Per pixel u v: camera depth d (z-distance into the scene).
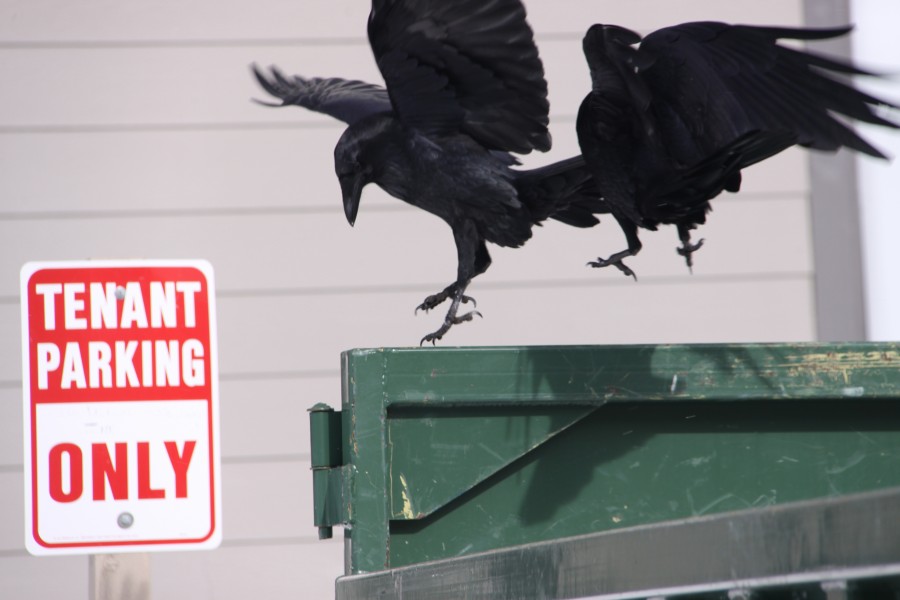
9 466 8.83
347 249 9.25
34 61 9.22
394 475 4.61
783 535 2.47
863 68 4.33
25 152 9.16
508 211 5.20
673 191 4.54
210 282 6.18
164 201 9.22
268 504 8.97
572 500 4.78
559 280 9.25
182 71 9.31
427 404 4.61
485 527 4.72
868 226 9.41
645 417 4.86
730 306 9.33
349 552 4.60
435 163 5.17
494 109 5.13
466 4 4.88
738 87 4.51
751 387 4.78
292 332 9.16
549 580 3.29
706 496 4.86
